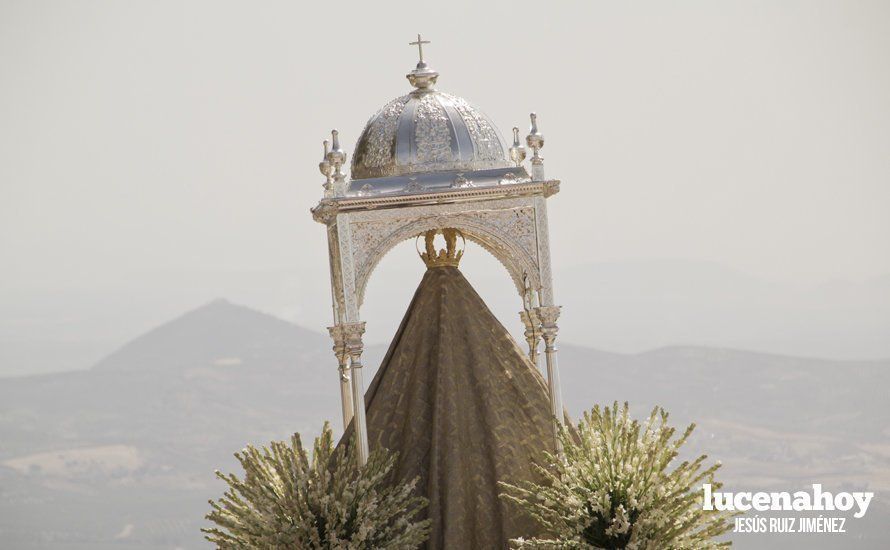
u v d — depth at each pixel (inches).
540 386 1163.3
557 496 1066.7
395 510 1082.1
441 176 1111.6
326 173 1111.6
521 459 1130.0
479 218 1111.6
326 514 1077.1
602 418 1104.2
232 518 1099.9
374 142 1133.1
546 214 1119.6
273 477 1123.9
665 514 1039.0
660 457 1066.7
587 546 1045.2
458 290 1179.3
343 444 1143.6
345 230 1092.5
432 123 1127.0
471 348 1157.1
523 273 1209.4
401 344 1175.0
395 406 1158.3
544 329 1118.4
